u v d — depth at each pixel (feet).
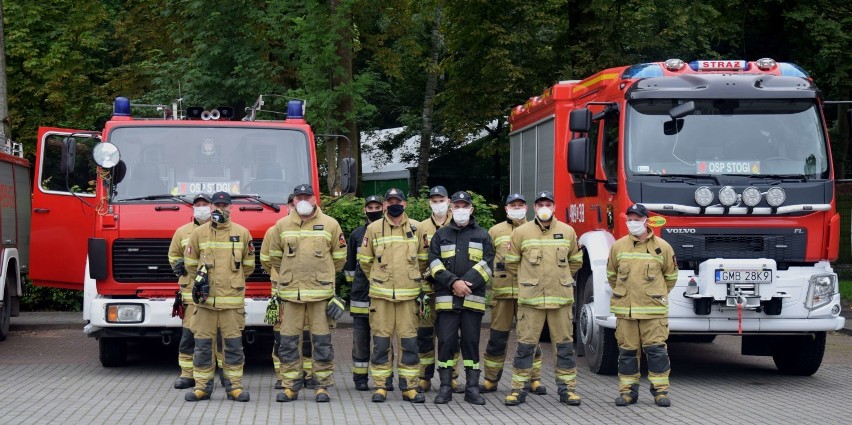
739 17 91.25
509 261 33.60
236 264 33.32
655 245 33.40
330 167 74.43
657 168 37.37
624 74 38.81
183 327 35.50
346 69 73.87
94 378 38.47
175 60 81.76
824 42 86.17
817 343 39.65
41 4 108.37
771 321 36.81
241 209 38.58
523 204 33.94
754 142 37.65
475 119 98.22
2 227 51.16
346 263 36.27
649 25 90.22
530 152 52.13
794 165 37.52
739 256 36.96
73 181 45.11
